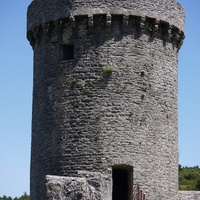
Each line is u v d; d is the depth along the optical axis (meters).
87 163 25.83
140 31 26.95
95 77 26.45
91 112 26.20
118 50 26.64
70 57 27.50
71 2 26.95
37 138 27.83
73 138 26.25
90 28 26.77
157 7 27.34
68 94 26.73
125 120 26.11
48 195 16.16
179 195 28.78
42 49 28.25
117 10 26.55
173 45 28.50
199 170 59.25
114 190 28.19
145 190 25.91
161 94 27.36
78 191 16.27
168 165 27.17
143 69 26.84
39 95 28.09
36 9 28.53
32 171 28.12
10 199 72.88
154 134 26.70
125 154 25.83
